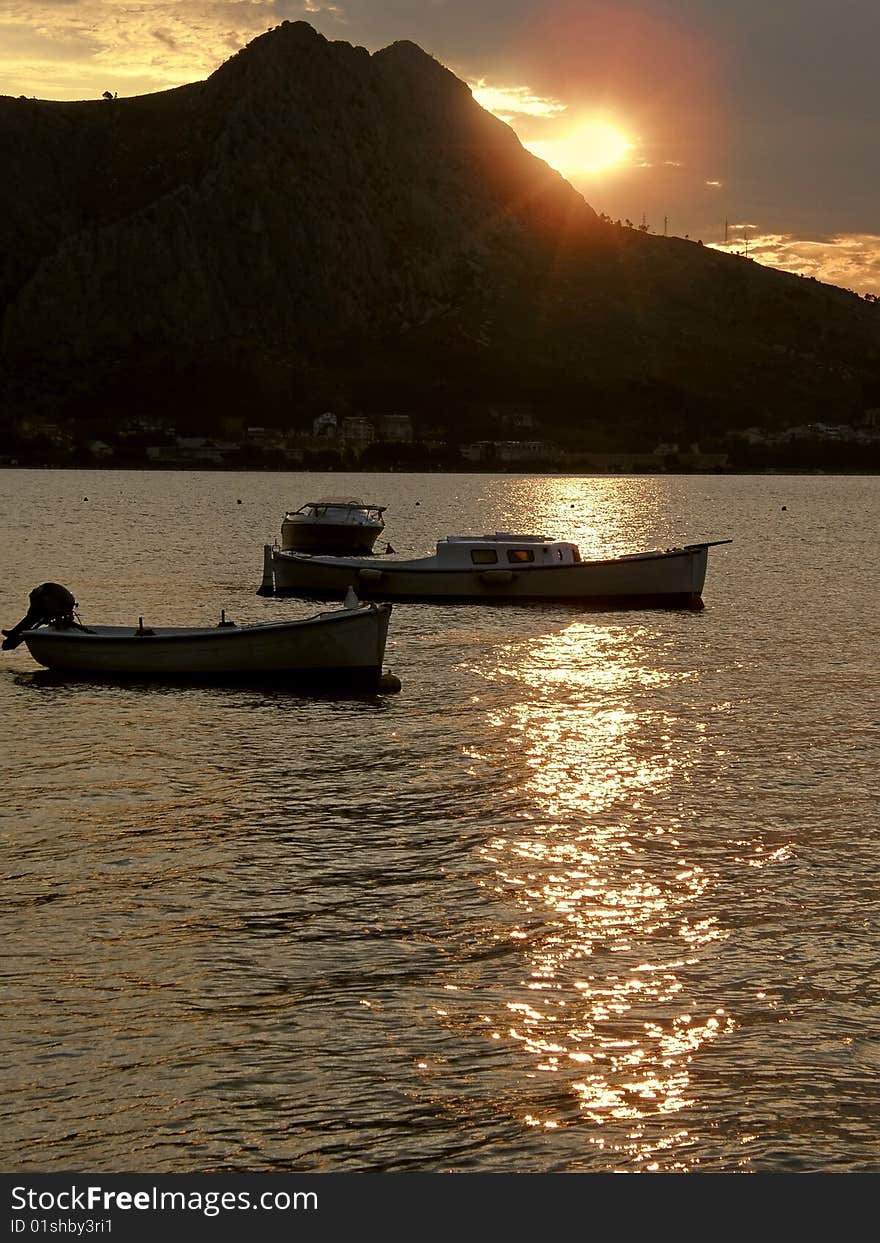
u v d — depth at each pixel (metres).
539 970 18.16
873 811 25.52
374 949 18.78
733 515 167.50
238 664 37.56
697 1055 15.99
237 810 25.31
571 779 27.89
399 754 29.94
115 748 30.20
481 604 56.75
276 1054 15.91
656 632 50.03
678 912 20.20
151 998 17.22
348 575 58.59
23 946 18.72
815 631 50.97
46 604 39.22
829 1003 17.23
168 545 97.50
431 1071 15.62
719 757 29.91
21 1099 14.95
